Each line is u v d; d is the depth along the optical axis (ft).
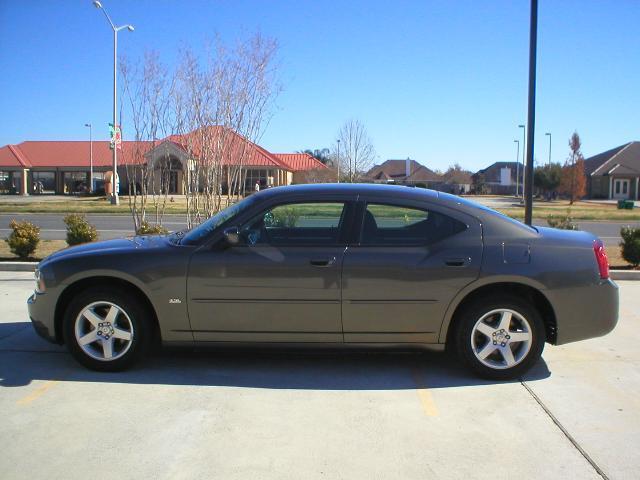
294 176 199.62
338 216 16.52
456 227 16.31
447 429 13.25
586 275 16.14
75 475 11.16
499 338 16.16
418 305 15.94
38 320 16.83
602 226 82.84
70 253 16.93
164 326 16.34
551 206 148.46
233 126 39.68
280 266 15.92
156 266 16.15
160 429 13.14
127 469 11.39
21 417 13.71
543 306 16.72
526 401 14.89
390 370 17.12
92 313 16.48
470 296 16.30
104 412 14.03
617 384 16.15
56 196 176.04
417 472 11.35
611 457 11.99
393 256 15.93
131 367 16.94
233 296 16.07
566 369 17.38
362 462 11.72
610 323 16.40
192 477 11.12
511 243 16.15
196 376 16.51
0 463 11.58
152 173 43.73
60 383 15.87
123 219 82.23
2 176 193.16
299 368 17.25
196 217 38.83
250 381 16.19
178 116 39.78
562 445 12.51
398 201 16.52
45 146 199.52
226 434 12.92
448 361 17.88
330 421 13.64
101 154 197.26
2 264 33.96
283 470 11.39
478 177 319.47
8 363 17.40
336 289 15.89
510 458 11.93
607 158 233.14
